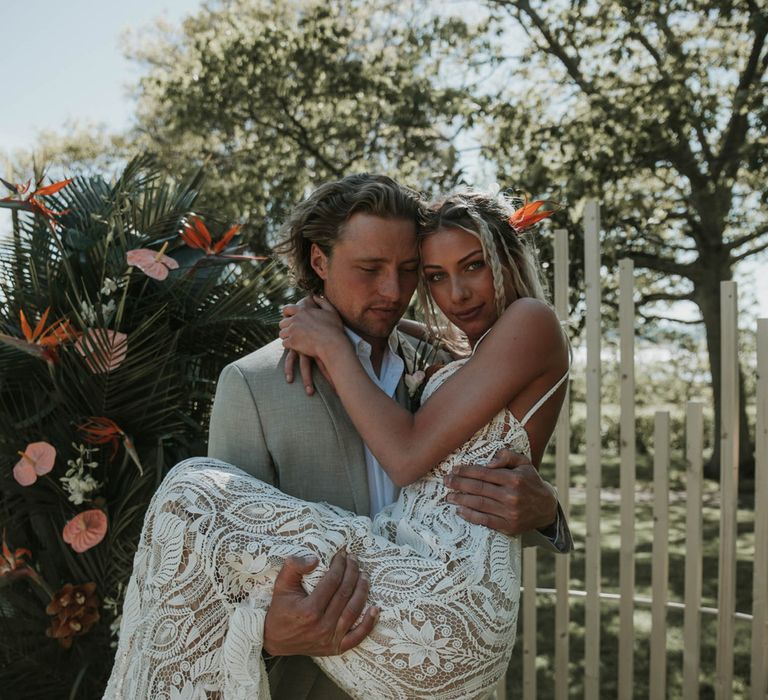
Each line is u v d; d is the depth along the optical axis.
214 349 2.93
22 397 2.71
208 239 2.68
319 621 1.31
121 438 2.67
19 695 2.72
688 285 12.30
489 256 1.67
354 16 11.41
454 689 1.35
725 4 9.02
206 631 1.39
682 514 9.27
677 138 9.22
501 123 9.91
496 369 1.55
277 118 11.50
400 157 11.59
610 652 5.09
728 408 3.26
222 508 1.43
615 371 13.44
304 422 1.68
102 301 2.71
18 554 2.61
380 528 1.57
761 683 3.23
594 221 3.44
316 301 1.81
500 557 1.48
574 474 11.98
